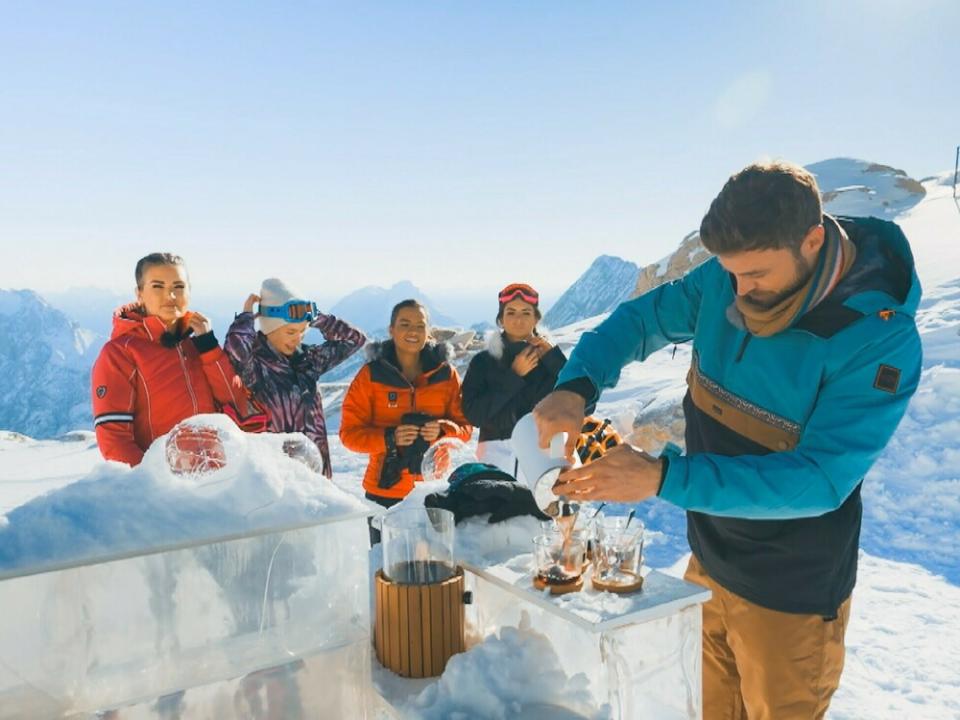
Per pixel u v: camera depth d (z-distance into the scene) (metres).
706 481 1.36
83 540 1.13
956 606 4.20
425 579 1.49
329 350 3.78
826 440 1.45
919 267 15.64
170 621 1.20
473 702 1.30
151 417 2.94
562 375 1.87
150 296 2.97
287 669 1.29
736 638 1.81
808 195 1.43
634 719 1.28
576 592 1.39
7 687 1.09
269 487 1.30
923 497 5.90
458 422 3.84
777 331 1.58
